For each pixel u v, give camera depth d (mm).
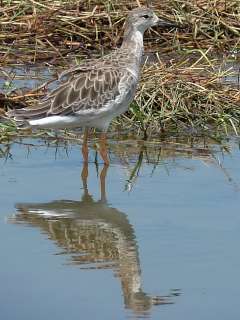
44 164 15156
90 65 15172
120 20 20750
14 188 13992
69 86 14773
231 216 12922
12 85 18125
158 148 16078
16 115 14586
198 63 19422
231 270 11258
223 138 16594
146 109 17125
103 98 14805
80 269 11297
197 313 10219
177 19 20875
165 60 19859
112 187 14164
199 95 17438
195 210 13164
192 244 12000
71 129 16750
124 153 15773
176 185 14195
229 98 17547
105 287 10820
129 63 15234
